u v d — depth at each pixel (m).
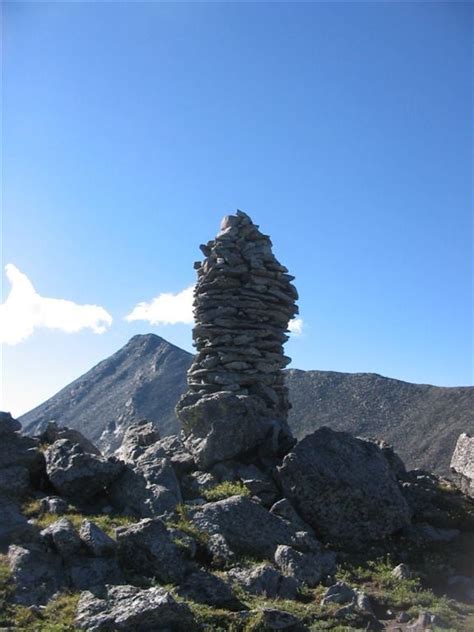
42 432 20.02
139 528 13.34
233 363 21.22
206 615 11.27
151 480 16.48
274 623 11.23
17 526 14.04
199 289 22.69
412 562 15.77
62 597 11.88
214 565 13.99
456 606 13.32
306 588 13.43
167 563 12.91
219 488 17.16
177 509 15.53
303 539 15.16
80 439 20.05
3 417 17.88
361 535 16.52
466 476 19.08
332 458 17.25
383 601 13.27
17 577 12.25
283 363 22.41
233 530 15.14
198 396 20.58
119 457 19.23
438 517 17.75
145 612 10.66
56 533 13.10
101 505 16.36
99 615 10.88
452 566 15.57
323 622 11.87
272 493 17.25
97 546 12.90
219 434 18.62
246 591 12.95
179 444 19.47
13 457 17.02
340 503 16.72
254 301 21.97
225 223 23.19
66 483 16.14
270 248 23.19
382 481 17.03
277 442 19.14
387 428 41.72
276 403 21.28
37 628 10.60
